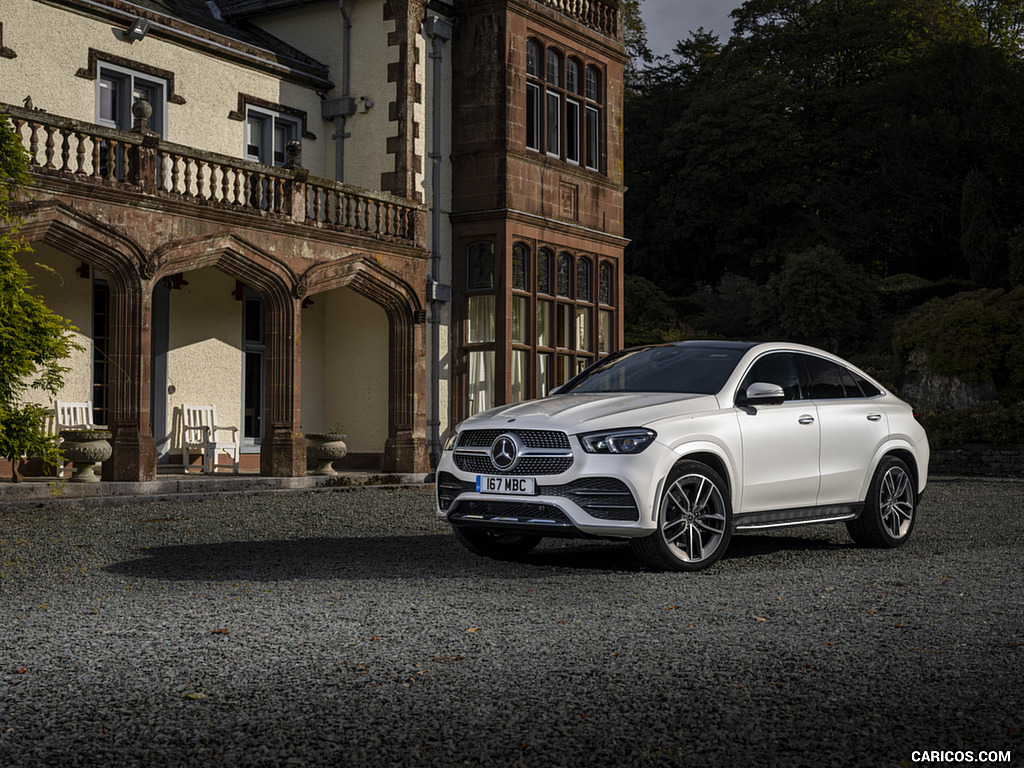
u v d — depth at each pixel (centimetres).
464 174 2017
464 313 2023
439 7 2011
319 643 504
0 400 998
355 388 2005
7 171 1030
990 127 4262
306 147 1991
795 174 4731
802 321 3703
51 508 1219
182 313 1795
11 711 393
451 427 2016
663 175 5116
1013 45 5422
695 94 5109
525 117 2036
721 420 765
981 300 2667
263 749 349
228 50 1834
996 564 773
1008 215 4269
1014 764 337
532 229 2038
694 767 335
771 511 797
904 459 923
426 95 1995
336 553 832
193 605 602
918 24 4934
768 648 491
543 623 550
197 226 1487
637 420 728
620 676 441
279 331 1625
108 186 1364
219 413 1858
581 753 347
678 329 3875
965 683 429
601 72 2250
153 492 1388
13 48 1529
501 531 762
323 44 2041
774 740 360
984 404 2375
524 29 2028
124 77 1702
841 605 600
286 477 1596
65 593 646
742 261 4872
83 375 1628
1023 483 1856
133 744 355
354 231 1744
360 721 380
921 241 4603
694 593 643
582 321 2198
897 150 4438
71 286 1612
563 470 719
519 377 2031
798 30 4950
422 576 712
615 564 779
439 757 343
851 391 898
